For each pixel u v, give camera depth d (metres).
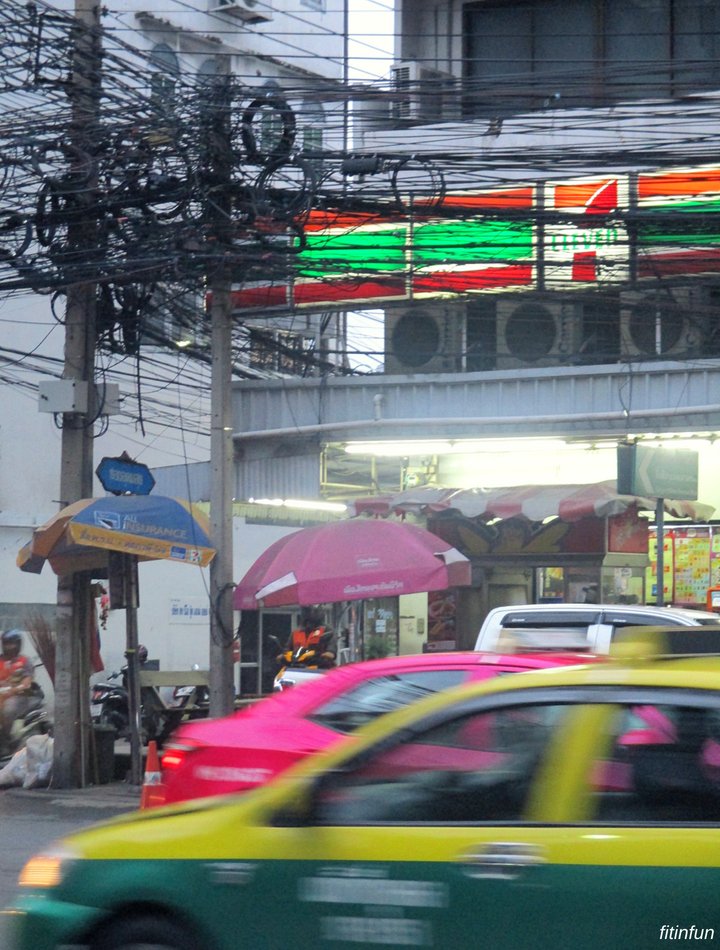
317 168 17.33
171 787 9.20
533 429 23.42
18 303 36.47
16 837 13.67
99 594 20.08
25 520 25.47
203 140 16.47
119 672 25.39
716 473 23.36
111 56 17.83
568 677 5.36
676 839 4.86
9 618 25.16
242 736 9.09
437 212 17.30
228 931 5.33
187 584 28.03
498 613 13.62
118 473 17.56
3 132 17.83
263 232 16.78
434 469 25.52
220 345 16.88
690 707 5.08
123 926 5.50
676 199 22.14
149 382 37.59
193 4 42.28
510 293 19.22
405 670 9.32
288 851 5.31
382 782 5.39
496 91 24.48
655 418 22.58
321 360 29.86
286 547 17.69
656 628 6.21
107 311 18.78
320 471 25.41
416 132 24.42
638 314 24.39
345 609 23.50
